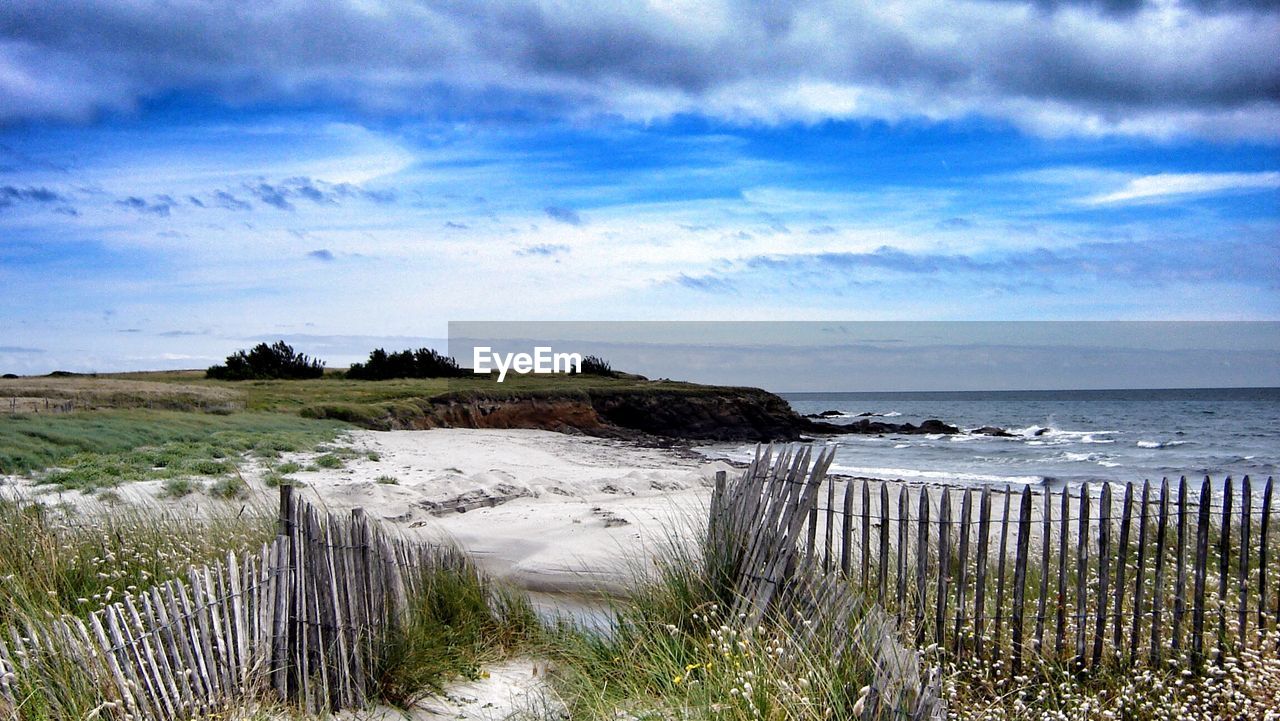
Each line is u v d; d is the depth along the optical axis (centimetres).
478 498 1702
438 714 577
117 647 459
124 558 688
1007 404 14188
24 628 514
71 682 443
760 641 528
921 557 598
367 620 604
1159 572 584
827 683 443
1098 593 614
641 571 760
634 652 603
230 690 507
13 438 2098
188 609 495
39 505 820
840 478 2422
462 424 5441
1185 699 528
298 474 1945
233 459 2081
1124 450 4853
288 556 561
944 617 593
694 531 818
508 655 726
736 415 6762
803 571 591
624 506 1666
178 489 1456
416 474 2120
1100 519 596
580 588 1023
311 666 559
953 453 4772
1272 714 473
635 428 6431
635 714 505
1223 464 3875
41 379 5488
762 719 434
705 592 652
